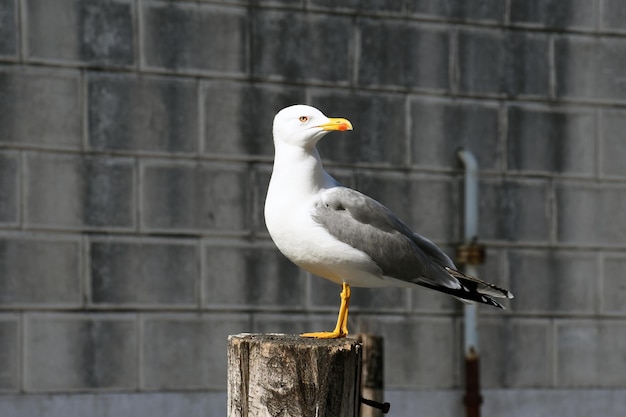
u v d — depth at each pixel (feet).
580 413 39.78
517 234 39.40
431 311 38.17
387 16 37.93
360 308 37.40
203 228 35.91
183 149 35.76
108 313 34.94
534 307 39.47
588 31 40.40
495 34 39.29
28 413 34.06
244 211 36.35
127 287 35.14
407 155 38.14
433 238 38.42
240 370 17.40
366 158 37.63
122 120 35.19
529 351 39.32
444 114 38.65
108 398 34.86
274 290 36.52
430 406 38.06
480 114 39.06
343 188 21.29
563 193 39.96
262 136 36.55
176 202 35.68
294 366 17.10
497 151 39.24
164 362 35.45
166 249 35.55
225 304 36.09
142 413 35.17
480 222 39.01
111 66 35.06
